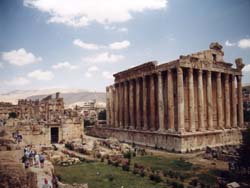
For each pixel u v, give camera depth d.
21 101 102.38
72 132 74.38
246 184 32.97
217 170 41.00
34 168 27.84
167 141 61.34
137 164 45.38
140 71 76.31
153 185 33.41
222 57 71.75
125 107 84.69
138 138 73.12
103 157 52.12
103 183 34.34
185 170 41.50
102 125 102.06
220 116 68.19
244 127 73.81
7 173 18.67
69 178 36.94
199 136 60.38
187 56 62.25
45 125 68.88
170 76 63.88
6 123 66.44
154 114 70.19
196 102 65.94
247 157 38.53
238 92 75.25
